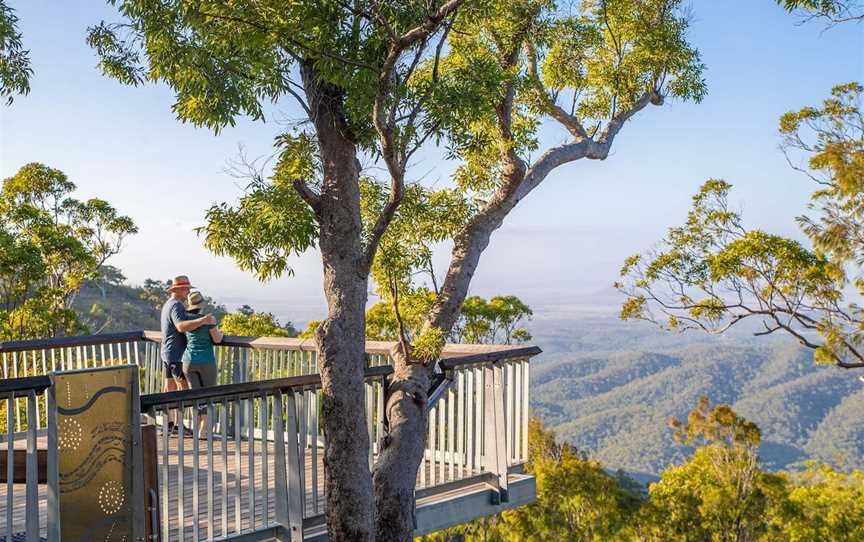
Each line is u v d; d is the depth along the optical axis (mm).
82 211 25406
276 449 5539
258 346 8641
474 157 8000
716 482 33750
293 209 5773
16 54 6746
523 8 7910
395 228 7230
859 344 19031
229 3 5047
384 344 7836
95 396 4445
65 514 4301
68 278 24438
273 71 5633
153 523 4715
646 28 10336
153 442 4766
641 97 10562
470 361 6934
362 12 5277
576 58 10070
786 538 32219
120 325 64250
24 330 21297
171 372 8695
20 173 24328
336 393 5770
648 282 22688
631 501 37406
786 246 20250
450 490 6895
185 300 8844
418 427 6504
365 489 5785
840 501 32812
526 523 35188
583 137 9453
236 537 5227
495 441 7164
